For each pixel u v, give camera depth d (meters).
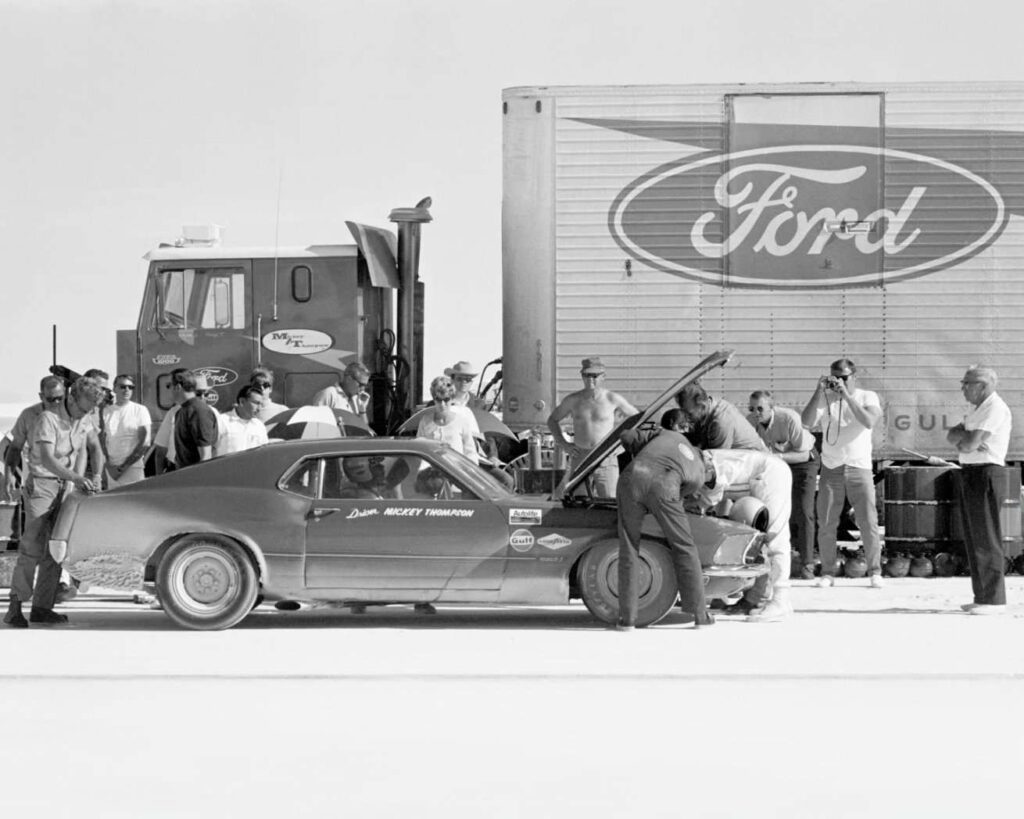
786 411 19.06
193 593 14.27
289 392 21.62
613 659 12.22
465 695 10.58
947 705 10.16
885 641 13.29
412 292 21.92
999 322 20.25
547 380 20.44
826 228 20.27
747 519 14.88
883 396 20.33
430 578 14.12
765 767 8.30
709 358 15.34
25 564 14.86
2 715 9.91
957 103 20.22
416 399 22.44
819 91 20.25
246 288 21.67
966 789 7.80
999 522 15.48
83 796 7.70
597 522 14.24
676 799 7.59
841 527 21.31
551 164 20.42
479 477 14.60
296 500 14.21
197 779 8.05
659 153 20.34
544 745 8.89
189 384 16.84
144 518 14.21
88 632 14.27
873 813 7.32
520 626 14.65
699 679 11.22
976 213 20.23
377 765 8.38
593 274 20.42
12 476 17.98
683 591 13.98
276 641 13.47
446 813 7.32
